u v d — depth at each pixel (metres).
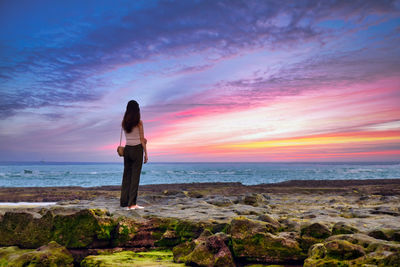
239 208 6.41
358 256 2.92
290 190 14.54
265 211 6.07
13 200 11.66
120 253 4.49
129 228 4.77
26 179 40.12
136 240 4.75
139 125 6.65
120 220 4.83
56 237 4.64
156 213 5.57
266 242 3.78
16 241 4.82
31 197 12.43
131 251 4.61
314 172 67.50
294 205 7.81
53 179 40.12
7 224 4.93
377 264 2.65
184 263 3.75
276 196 10.50
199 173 62.56
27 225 4.83
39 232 4.73
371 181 22.88
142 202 7.89
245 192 13.98
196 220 4.79
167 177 47.75
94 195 13.30
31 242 4.73
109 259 4.03
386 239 3.50
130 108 6.61
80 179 40.44
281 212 6.08
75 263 4.47
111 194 13.71
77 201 8.05
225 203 7.45
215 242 3.72
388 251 2.82
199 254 3.67
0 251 4.60
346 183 20.84
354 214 5.55
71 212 4.88
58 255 4.23
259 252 3.77
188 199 8.28
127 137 6.62
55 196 12.92
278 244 3.75
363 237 3.33
